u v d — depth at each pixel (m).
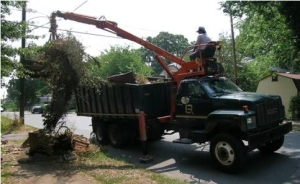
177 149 11.35
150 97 11.16
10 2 8.30
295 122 17.86
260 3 17.47
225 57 32.34
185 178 7.80
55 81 10.06
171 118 10.66
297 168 8.22
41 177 7.66
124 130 11.88
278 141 9.55
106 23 12.38
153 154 10.71
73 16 12.30
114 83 11.52
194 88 9.55
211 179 7.61
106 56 60.31
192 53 11.07
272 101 8.91
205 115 9.20
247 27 24.25
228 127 8.26
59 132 10.82
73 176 7.68
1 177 7.68
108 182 7.06
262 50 25.20
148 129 10.91
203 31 11.06
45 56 9.84
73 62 9.91
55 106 10.30
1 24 8.11
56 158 9.79
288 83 21.33
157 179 7.25
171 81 11.79
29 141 10.13
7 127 18.83
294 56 21.75
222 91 9.55
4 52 7.93
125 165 8.86
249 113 7.98
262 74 29.11
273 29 21.98
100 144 12.93
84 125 20.30
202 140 8.78
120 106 11.74
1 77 8.15
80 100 13.89
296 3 15.67
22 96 20.89
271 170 8.15
